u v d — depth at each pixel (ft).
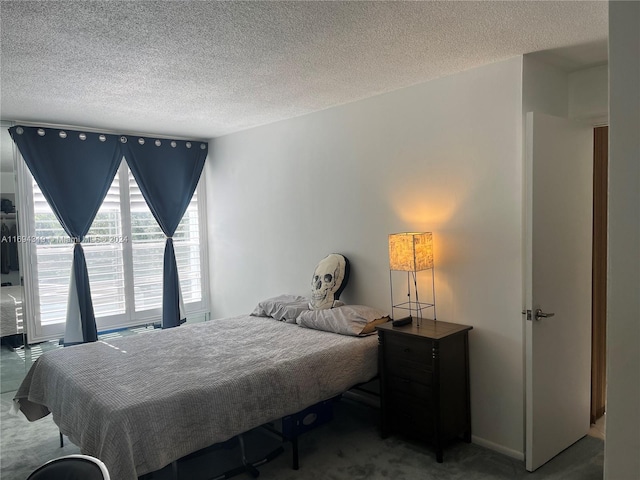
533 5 6.89
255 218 15.87
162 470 9.20
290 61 9.13
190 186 17.33
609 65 4.16
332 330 11.27
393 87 11.17
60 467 4.30
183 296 17.63
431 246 10.59
